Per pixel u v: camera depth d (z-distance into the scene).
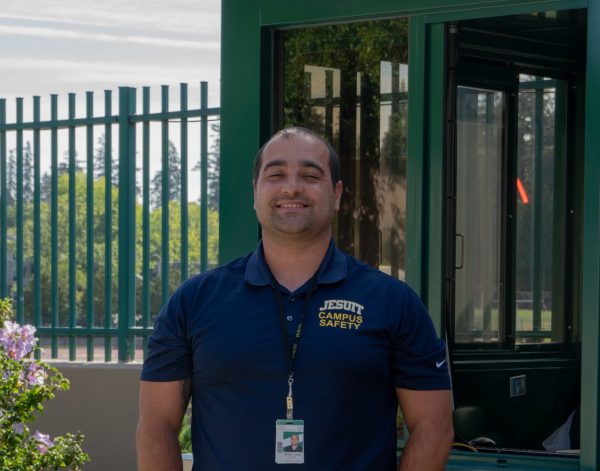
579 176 5.50
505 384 5.23
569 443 5.35
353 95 4.83
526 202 5.38
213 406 2.78
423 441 2.83
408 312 2.83
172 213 10.91
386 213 4.79
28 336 5.93
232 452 2.74
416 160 4.63
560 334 5.43
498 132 5.33
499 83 5.31
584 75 5.51
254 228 4.83
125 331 7.61
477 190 5.25
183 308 2.88
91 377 7.50
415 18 4.62
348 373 2.72
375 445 2.77
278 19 4.84
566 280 5.45
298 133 2.94
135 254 7.61
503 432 5.23
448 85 4.61
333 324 2.76
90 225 7.73
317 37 4.88
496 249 5.30
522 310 5.33
